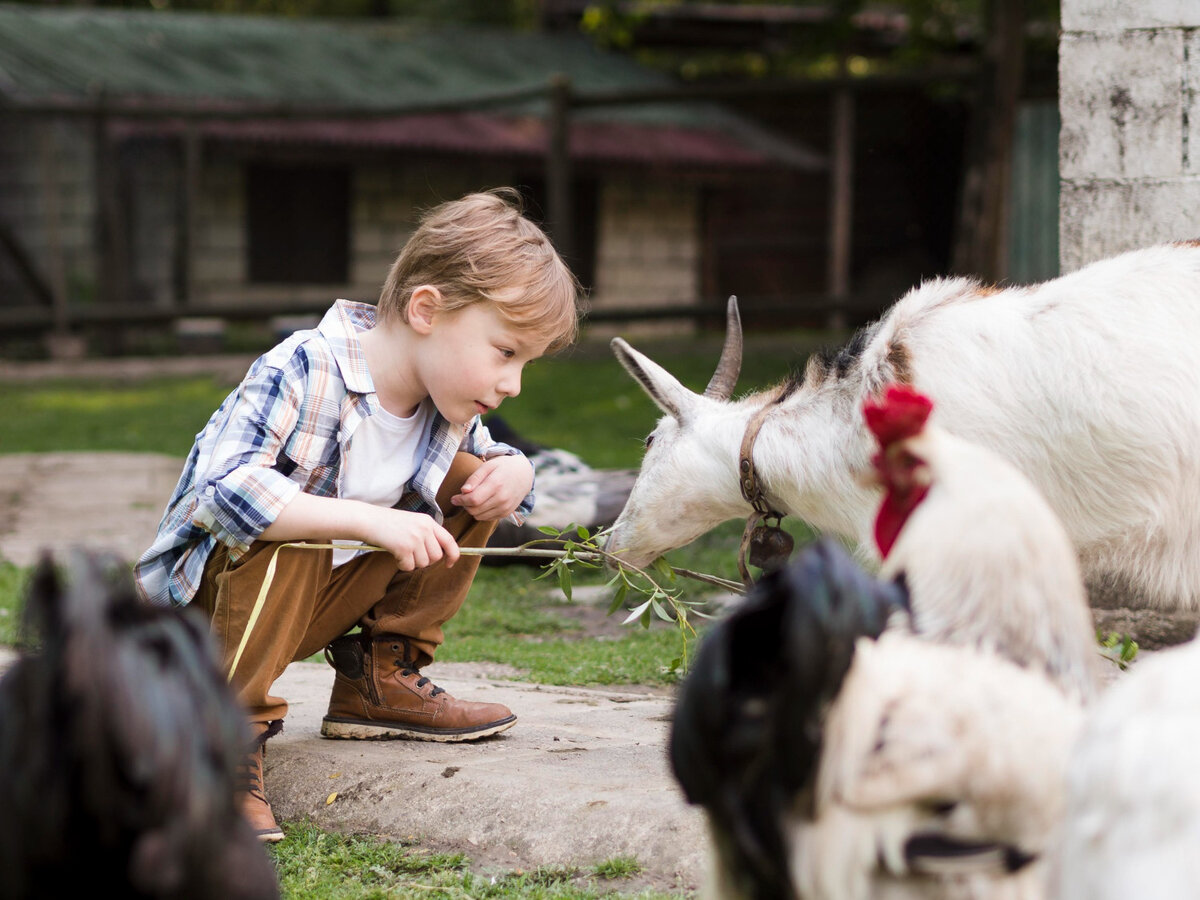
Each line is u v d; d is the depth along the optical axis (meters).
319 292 21.59
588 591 6.99
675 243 23.66
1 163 21.97
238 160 20.83
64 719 1.83
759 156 22.50
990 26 14.11
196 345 18.50
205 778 1.84
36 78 19.08
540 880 3.12
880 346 4.39
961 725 1.95
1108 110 5.91
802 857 1.97
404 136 20.45
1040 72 16.17
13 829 1.85
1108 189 5.94
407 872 3.22
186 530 3.50
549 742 4.01
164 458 11.32
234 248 20.98
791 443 4.50
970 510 2.11
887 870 1.96
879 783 1.93
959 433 4.20
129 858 1.84
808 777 1.94
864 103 23.69
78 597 1.82
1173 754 1.67
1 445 12.38
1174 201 5.80
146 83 19.94
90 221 20.86
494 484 3.70
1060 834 1.82
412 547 3.28
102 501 9.45
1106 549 4.24
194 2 33.50
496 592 6.98
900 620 2.09
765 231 24.67
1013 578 2.08
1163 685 1.75
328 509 3.30
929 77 15.75
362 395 3.50
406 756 3.82
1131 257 4.26
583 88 23.41
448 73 23.30
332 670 5.44
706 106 24.77
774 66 23.88
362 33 24.64
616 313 18.08
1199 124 5.72
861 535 4.43
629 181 23.08
